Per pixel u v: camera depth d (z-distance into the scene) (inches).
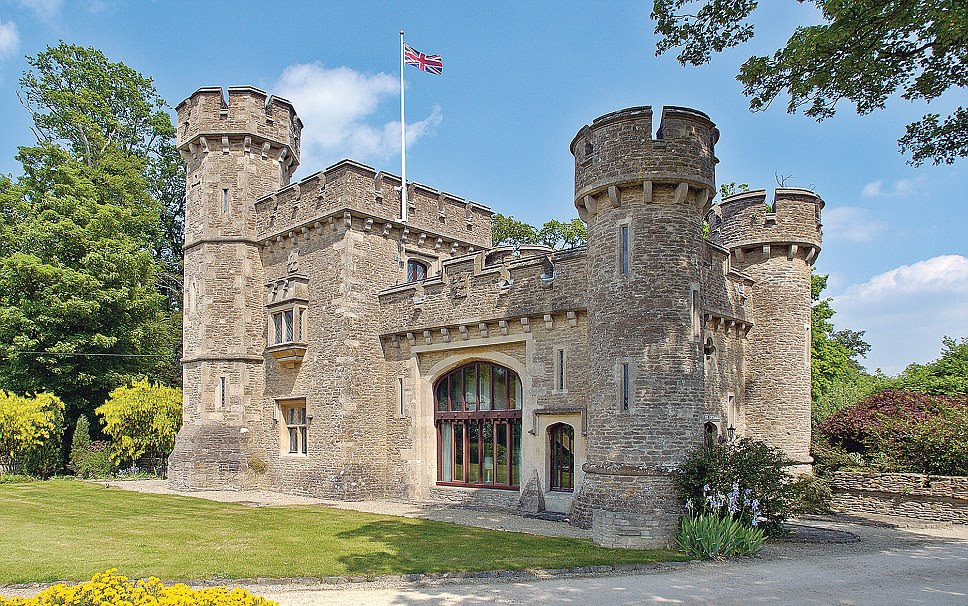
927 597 418.9
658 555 533.3
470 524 682.8
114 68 1498.5
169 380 1412.4
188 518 692.1
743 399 888.9
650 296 610.9
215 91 1026.7
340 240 904.9
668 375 597.9
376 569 467.5
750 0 455.5
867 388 1449.3
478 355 832.9
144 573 445.4
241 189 1018.7
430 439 881.5
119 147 1480.1
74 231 1203.2
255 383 999.6
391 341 920.9
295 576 447.2
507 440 811.4
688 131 623.5
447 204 1038.4
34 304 1175.0
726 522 546.3
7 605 295.9
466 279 839.1
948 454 809.5
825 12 417.4
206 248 1005.8
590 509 637.9
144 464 1215.6
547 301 756.6
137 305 1261.1
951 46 425.4
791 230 885.8
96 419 1275.8
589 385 649.0
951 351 1392.7
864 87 470.9
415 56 1020.5
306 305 943.0
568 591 421.4
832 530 681.6
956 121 491.2
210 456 955.3
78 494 884.6
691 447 596.7
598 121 644.7
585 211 671.8
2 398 1082.7
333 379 894.4
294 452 963.3
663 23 479.8
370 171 928.9
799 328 888.9
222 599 300.0
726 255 850.1
